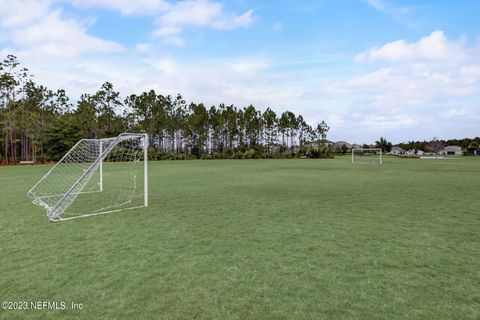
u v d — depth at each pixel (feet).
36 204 25.02
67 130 105.50
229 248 13.58
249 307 8.41
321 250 13.32
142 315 8.02
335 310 8.25
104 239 15.05
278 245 13.99
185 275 10.63
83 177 20.97
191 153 138.51
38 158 104.22
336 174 53.31
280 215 20.38
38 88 108.88
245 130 155.33
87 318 7.92
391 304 8.58
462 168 71.46
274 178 45.83
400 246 13.87
